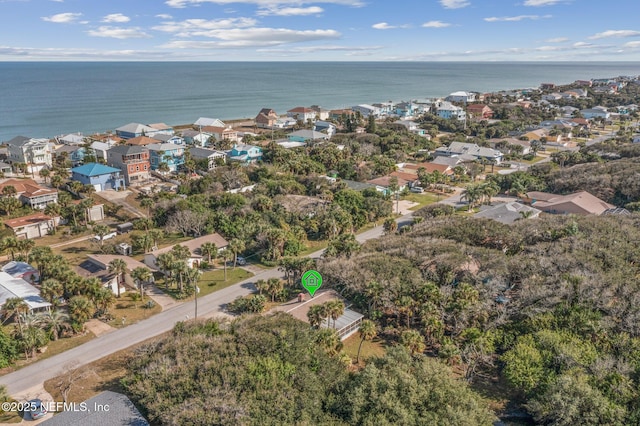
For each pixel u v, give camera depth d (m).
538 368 49.53
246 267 83.44
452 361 51.69
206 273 80.62
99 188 119.69
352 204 107.50
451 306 59.41
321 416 42.88
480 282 64.31
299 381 45.06
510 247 77.94
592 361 50.19
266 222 97.06
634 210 101.25
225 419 39.50
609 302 57.66
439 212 102.88
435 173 137.38
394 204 120.62
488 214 99.88
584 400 44.16
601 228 78.12
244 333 50.31
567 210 104.50
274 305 69.06
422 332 61.78
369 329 55.66
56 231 96.81
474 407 42.88
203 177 123.81
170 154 143.88
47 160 136.75
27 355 55.19
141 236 86.25
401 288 62.69
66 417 41.94
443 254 69.00
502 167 160.88
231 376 44.09
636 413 43.16
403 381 44.53
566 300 59.31
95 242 91.50
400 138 184.12
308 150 163.75
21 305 55.38
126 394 46.47
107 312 65.19
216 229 97.44
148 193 118.50
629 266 65.75
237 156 151.88
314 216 100.81
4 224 93.38
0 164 128.88
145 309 67.69
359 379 46.28
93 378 51.50
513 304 60.78
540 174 136.88
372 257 70.25
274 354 47.44
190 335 51.75
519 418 47.94
